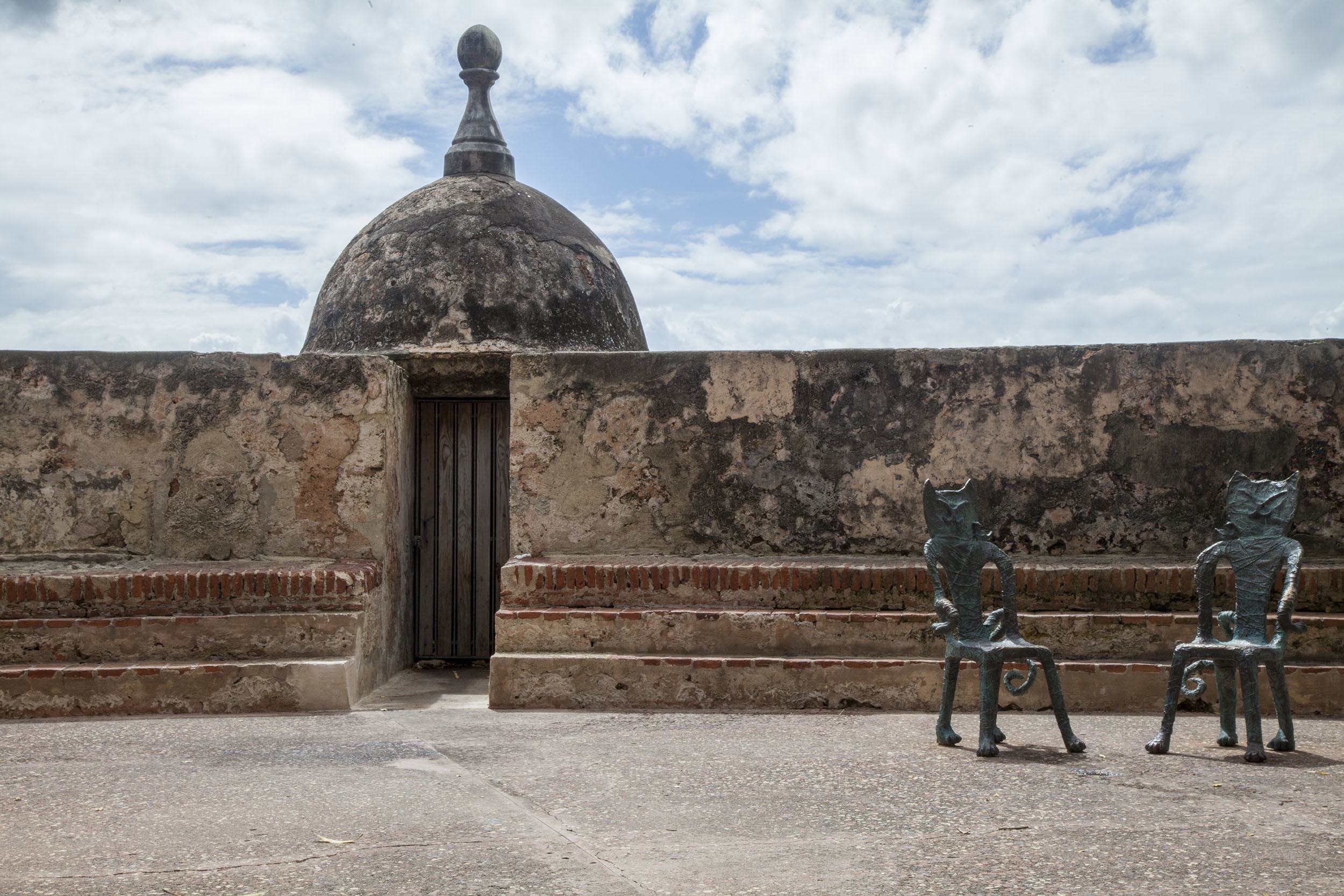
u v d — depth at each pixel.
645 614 7.15
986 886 3.45
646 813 4.34
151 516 7.70
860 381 7.68
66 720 6.72
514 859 3.74
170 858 3.78
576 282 9.66
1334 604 7.01
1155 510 7.48
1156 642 7.01
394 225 9.73
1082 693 6.84
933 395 7.63
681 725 6.39
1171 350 7.53
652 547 7.69
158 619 7.07
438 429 9.12
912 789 4.70
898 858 3.73
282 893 3.41
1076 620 7.07
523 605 7.36
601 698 7.02
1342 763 5.25
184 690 6.89
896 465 7.62
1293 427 7.41
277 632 7.13
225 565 7.57
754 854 3.79
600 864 3.69
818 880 3.51
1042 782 4.82
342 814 4.32
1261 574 5.62
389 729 6.25
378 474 7.82
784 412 7.68
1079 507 7.52
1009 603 5.61
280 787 4.79
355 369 7.84
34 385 7.66
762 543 7.66
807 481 7.66
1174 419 7.50
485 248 9.40
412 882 3.50
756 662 6.96
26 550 7.59
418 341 9.12
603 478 7.72
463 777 4.97
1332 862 3.67
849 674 6.91
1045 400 7.57
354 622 7.20
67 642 7.01
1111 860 3.70
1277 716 6.15
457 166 10.35
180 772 5.10
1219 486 7.45
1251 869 3.60
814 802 4.48
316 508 7.79
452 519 9.09
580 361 7.76
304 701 6.95
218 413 7.75
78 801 4.55
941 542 5.67
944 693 5.70
